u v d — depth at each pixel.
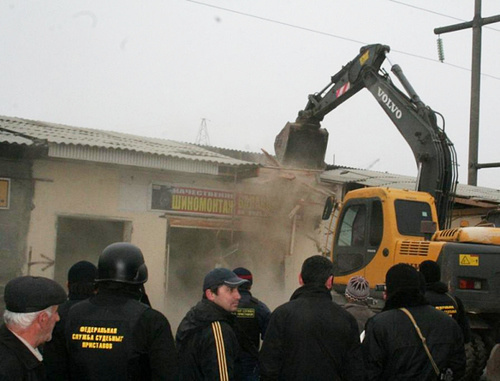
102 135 13.06
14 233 9.95
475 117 18.16
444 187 9.62
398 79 10.96
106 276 3.16
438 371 3.69
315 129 13.88
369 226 8.53
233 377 3.52
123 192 11.16
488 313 7.42
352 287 5.02
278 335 3.74
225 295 3.70
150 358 3.02
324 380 3.63
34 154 10.02
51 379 3.09
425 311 3.84
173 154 10.84
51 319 2.61
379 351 3.74
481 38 18.03
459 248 7.28
